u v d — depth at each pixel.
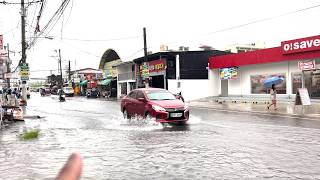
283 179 6.42
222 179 6.45
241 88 35.50
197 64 41.72
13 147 10.22
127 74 55.94
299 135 11.84
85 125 16.50
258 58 31.70
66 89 76.88
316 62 27.22
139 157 8.49
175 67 43.28
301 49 26.91
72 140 11.46
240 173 6.86
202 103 34.81
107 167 7.48
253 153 8.78
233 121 16.92
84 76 84.81
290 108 24.17
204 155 8.61
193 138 11.42
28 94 63.91
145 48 40.16
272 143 10.23
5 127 16.17
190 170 7.13
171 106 15.35
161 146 10.00
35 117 21.45
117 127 15.23
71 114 23.98
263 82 32.69
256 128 13.93
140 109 16.47
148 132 13.20
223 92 38.78
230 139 11.09
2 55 22.19
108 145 10.34
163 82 46.69
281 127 14.18
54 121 19.00
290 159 8.05
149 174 6.86
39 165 7.79
